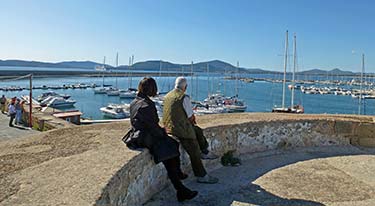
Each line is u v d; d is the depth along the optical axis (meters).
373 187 4.87
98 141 4.46
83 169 3.13
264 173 5.49
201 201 4.24
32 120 20.00
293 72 50.41
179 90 4.84
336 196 4.48
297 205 4.16
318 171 5.63
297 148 7.16
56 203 2.36
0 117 22.22
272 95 90.44
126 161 3.39
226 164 5.96
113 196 2.89
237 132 6.32
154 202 4.06
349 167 5.88
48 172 3.06
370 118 7.77
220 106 52.91
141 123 4.04
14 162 3.42
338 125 7.41
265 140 6.80
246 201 4.27
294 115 8.08
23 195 2.51
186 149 4.78
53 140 4.58
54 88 93.25
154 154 4.03
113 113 41.97
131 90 76.19
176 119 4.70
